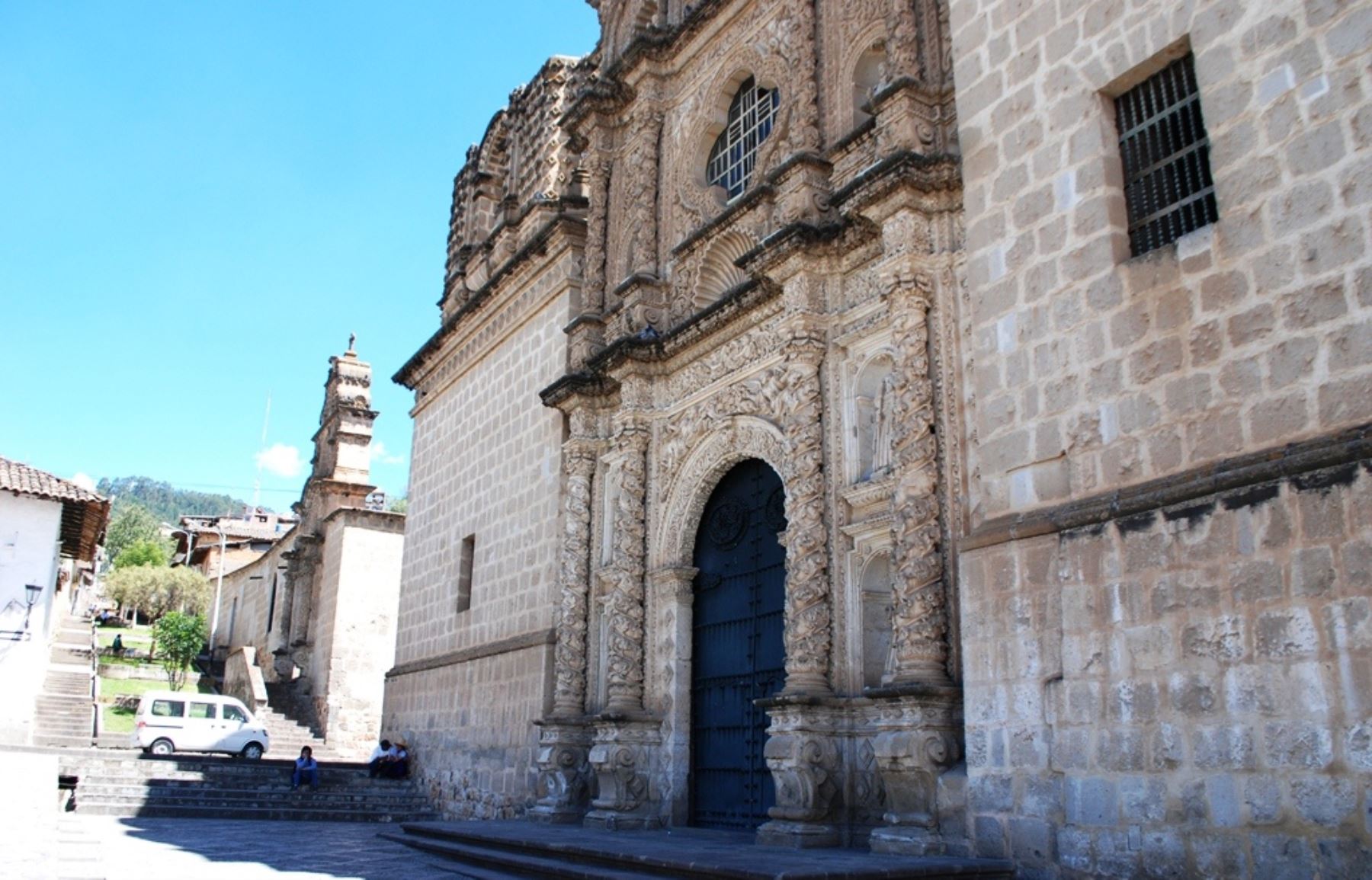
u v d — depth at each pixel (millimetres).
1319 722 7805
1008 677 10312
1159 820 8734
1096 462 9930
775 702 13469
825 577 13977
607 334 20719
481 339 26625
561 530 20906
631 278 19453
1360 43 8438
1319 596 7961
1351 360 8141
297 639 41750
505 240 26922
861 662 13586
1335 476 8016
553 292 23031
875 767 12852
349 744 37125
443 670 25188
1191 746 8609
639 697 17766
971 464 12070
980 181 11695
